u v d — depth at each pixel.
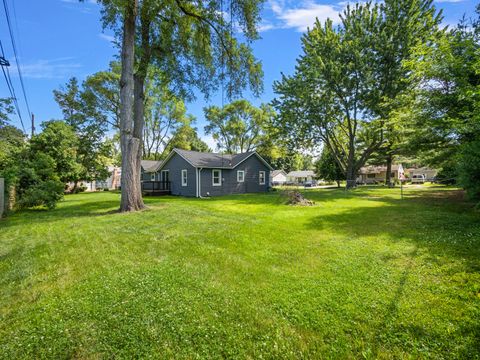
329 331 2.07
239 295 2.68
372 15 15.87
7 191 8.68
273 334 2.06
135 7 8.02
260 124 31.30
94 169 22.14
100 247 4.43
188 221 6.65
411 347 1.87
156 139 30.88
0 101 13.02
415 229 5.25
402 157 18.02
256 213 8.05
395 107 14.70
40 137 13.69
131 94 8.55
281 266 3.48
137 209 8.73
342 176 25.50
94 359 1.84
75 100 23.05
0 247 4.48
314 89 17.47
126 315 2.32
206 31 10.09
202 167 16.36
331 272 3.22
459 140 8.34
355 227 5.75
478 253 3.62
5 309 2.48
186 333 2.08
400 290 2.67
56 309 2.45
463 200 9.93
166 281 3.02
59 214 8.35
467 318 2.14
